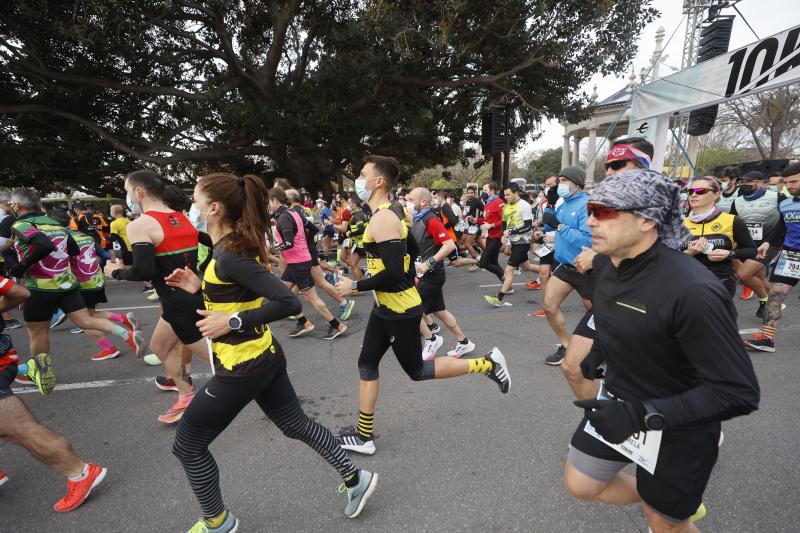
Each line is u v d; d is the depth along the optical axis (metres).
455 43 13.82
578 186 3.46
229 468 2.67
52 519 2.29
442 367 2.78
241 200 1.85
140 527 2.22
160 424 3.28
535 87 15.59
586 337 2.59
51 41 13.60
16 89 14.94
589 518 2.19
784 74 6.70
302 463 2.71
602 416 1.27
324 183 20.47
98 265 4.61
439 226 4.19
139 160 16.20
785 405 3.28
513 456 2.73
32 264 3.63
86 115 15.94
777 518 2.15
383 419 3.24
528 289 7.69
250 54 16.70
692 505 1.39
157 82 15.72
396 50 13.19
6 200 5.16
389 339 2.73
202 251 3.34
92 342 5.25
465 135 18.73
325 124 15.10
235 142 17.56
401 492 2.42
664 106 8.81
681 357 1.29
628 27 13.99
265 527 2.19
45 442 2.25
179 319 3.01
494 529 2.13
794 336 4.83
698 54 11.45
